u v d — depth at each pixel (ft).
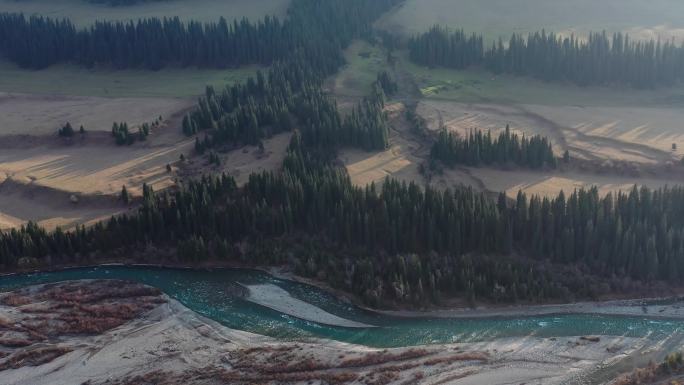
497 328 363.35
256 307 392.06
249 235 449.89
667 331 355.36
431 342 353.72
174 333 364.99
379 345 353.10
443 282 389.80
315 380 320.29
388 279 394.11
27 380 329.11
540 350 341.41
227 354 344.69
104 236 444.96
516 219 418.31
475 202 424.05
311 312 385.09
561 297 383.04
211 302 397.60
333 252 431.02
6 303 390.83
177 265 437.17
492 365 329.31
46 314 380.99
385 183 452.76
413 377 320.70
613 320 367.04
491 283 388.98
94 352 348.59
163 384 322.55
